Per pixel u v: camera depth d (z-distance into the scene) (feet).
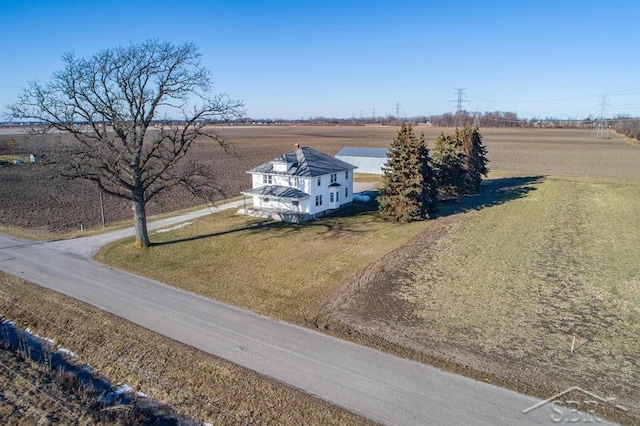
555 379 51.67
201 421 45.27
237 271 87.40
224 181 207.21
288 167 136.67
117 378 53.11
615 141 456.04
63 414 45.91
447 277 84.33
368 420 44.60
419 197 128.57
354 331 63.57
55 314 69.10
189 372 53.01
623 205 146.72
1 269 88.63
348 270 87.76
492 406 46.75
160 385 51.03
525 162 279.69
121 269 89.04
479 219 130.93
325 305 72.08
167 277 84.38
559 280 82.79
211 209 147.13
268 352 57.52
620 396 48.44
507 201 157.28
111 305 71.77
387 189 128.98
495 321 66.39
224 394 48.91
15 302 73.97
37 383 51.55
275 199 137.80
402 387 50.06
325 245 104.22
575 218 130.93
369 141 451.94
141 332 62.44
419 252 99.40
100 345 59.98
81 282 81.97
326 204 138.92
